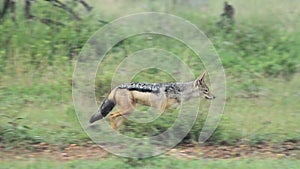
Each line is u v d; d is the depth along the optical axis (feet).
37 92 104.78
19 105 100.89
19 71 110.01
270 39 124.57
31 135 90.33
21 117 96.17
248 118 98.78
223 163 81.87
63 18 123.03
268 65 116.57
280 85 112.06
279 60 117.80
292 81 114.01
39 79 108.37
